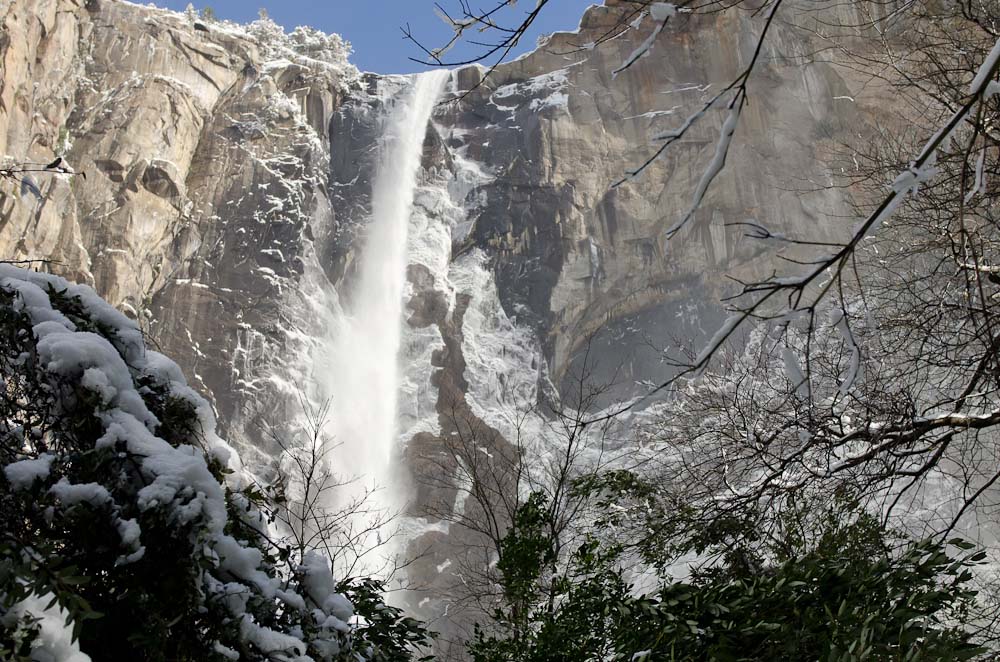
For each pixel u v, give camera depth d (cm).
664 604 514
